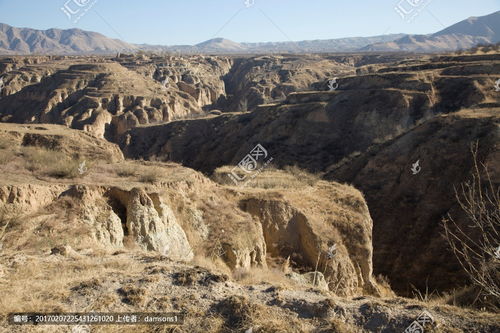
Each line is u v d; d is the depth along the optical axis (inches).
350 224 749.3
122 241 515.5
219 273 365.4
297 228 719.7
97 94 3924.7
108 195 573.6
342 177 1581.0
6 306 287.3
